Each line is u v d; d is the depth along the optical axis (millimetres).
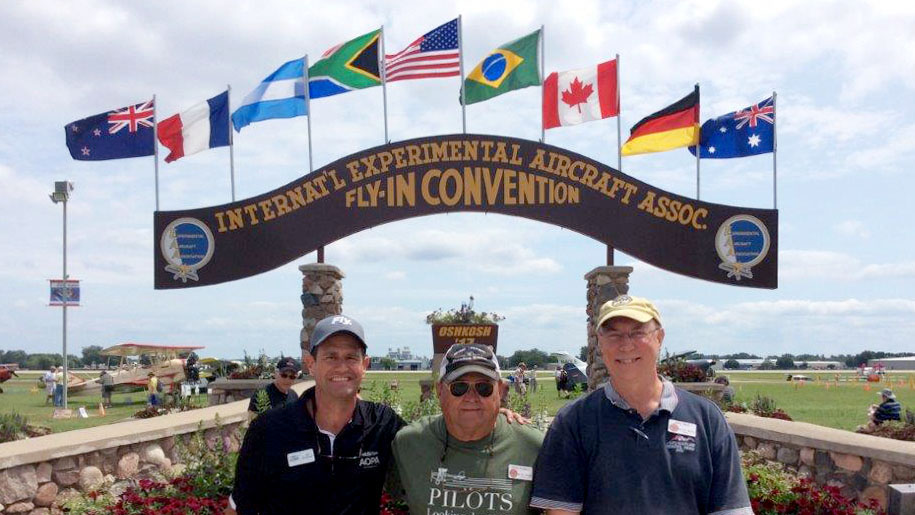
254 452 3738
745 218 15766
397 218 15742
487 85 16078
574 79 16328
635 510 3254
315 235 15719
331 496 3654
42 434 10430
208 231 15695
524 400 9875
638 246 15711
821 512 6723
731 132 16328
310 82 16391
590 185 15812
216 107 16312
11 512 6941
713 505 3332
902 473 7773
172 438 9180
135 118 16094
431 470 3594
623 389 3402
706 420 3393
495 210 15766
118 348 34844
